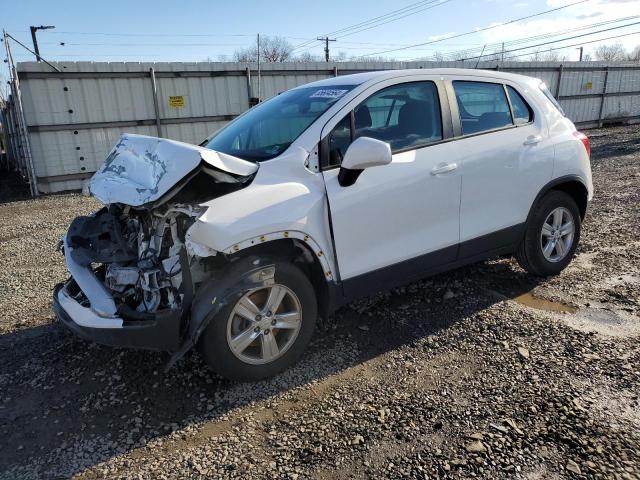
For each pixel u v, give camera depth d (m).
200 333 2.89
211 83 14.58
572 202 4.57
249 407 2.93
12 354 3.70
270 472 2.41
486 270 4.82
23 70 11.93
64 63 12.36
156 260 3.15
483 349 3.40
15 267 6.00
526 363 3.20
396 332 3.72
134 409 2.97
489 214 4.03
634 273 4.58
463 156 3.82
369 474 2.36
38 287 5.19
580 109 24.03
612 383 2.93
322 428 2.71
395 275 3.62
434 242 3.75
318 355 3.46
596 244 5.49
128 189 3.01
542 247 4.45
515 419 2.67
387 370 3.23
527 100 4.37
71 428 2.83
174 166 2.88
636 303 3.96
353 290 3.46
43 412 2.98
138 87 13.52
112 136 13.33
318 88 3.97
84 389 3.20
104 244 3.50
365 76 3.79
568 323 3.69
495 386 2.97
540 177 4.27
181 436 2.71
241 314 3.03
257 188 3.07
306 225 3.14
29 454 2.63
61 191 12.84
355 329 3.79
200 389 3.14
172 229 3.09
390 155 3.06
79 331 3.12
